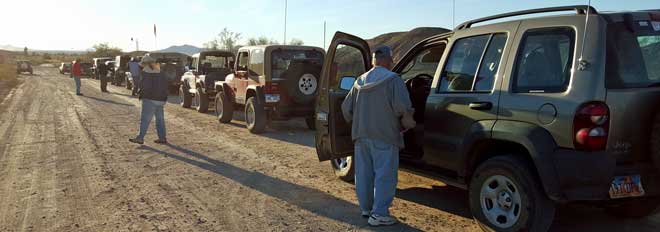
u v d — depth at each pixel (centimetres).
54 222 506
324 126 605
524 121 412
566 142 384
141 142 953
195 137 1051
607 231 475
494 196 436
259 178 689
